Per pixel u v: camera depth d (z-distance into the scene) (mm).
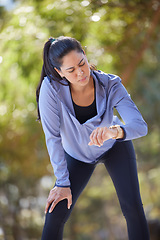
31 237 13359
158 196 12648
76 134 2719
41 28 6652
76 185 2771
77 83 2467
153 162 12461
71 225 15234
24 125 8906
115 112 7969
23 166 10422
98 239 15734
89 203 14656
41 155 10125
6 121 8836
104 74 2682
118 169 2840
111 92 2658
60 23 6441
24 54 6891
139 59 7809
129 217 2797
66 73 2445
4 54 7012
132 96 10141
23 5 7172
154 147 12039
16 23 6848
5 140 9312
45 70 2637
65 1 6449
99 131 2320
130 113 2615
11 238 13219
